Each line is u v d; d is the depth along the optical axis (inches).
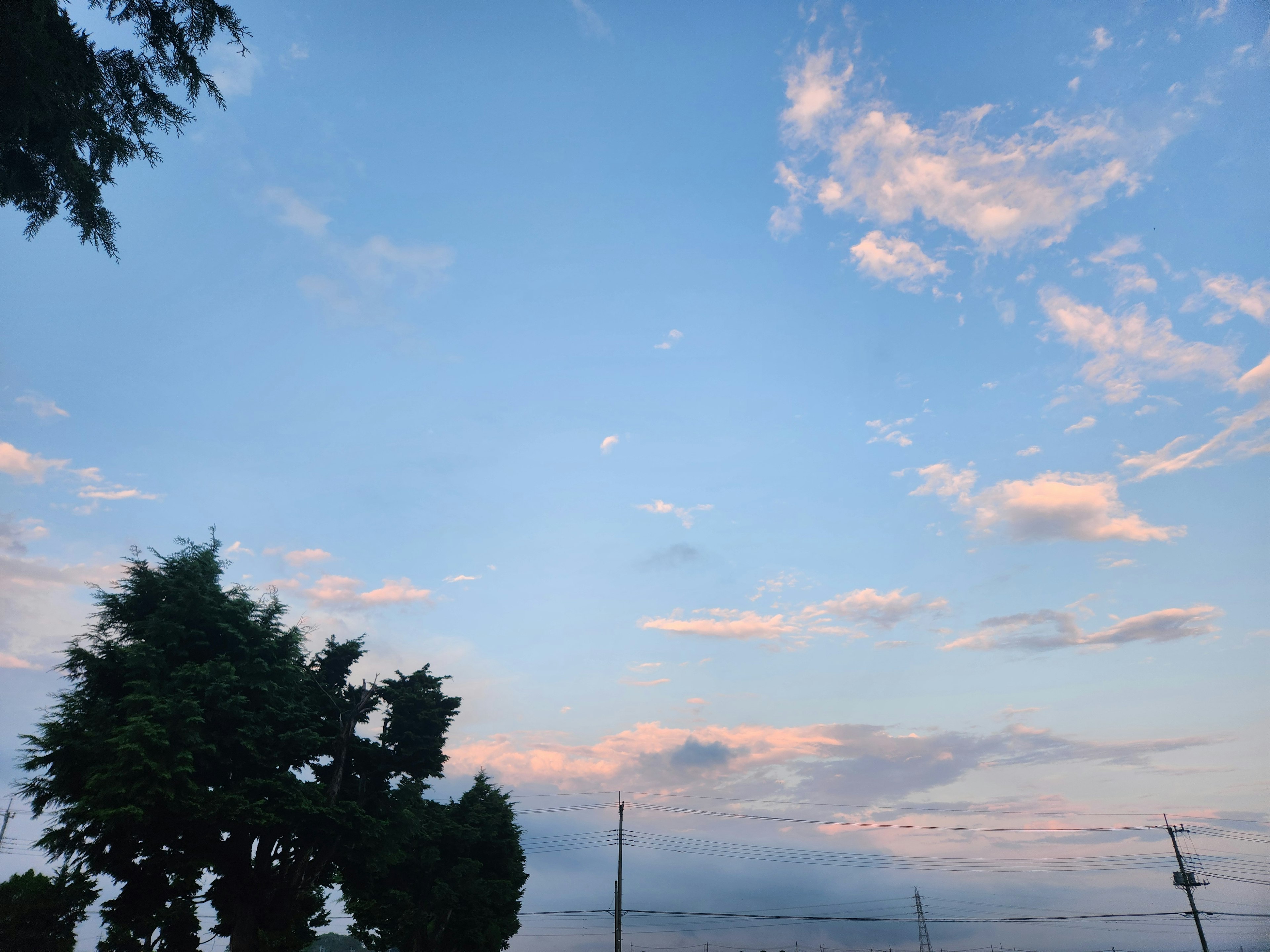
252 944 1457.9
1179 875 2395.4
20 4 708.7
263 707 1528.1
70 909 1327.5
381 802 1711.4
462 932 2128.4
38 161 834.2
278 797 1471.5
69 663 1438.2
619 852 2351.1
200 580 1542.8
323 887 1695.4
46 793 1354.6
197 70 840.9
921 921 2178.9
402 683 1824.6
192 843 1422.2
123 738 1280.8
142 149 878.4
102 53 822.5
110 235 900.6
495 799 2352.4
